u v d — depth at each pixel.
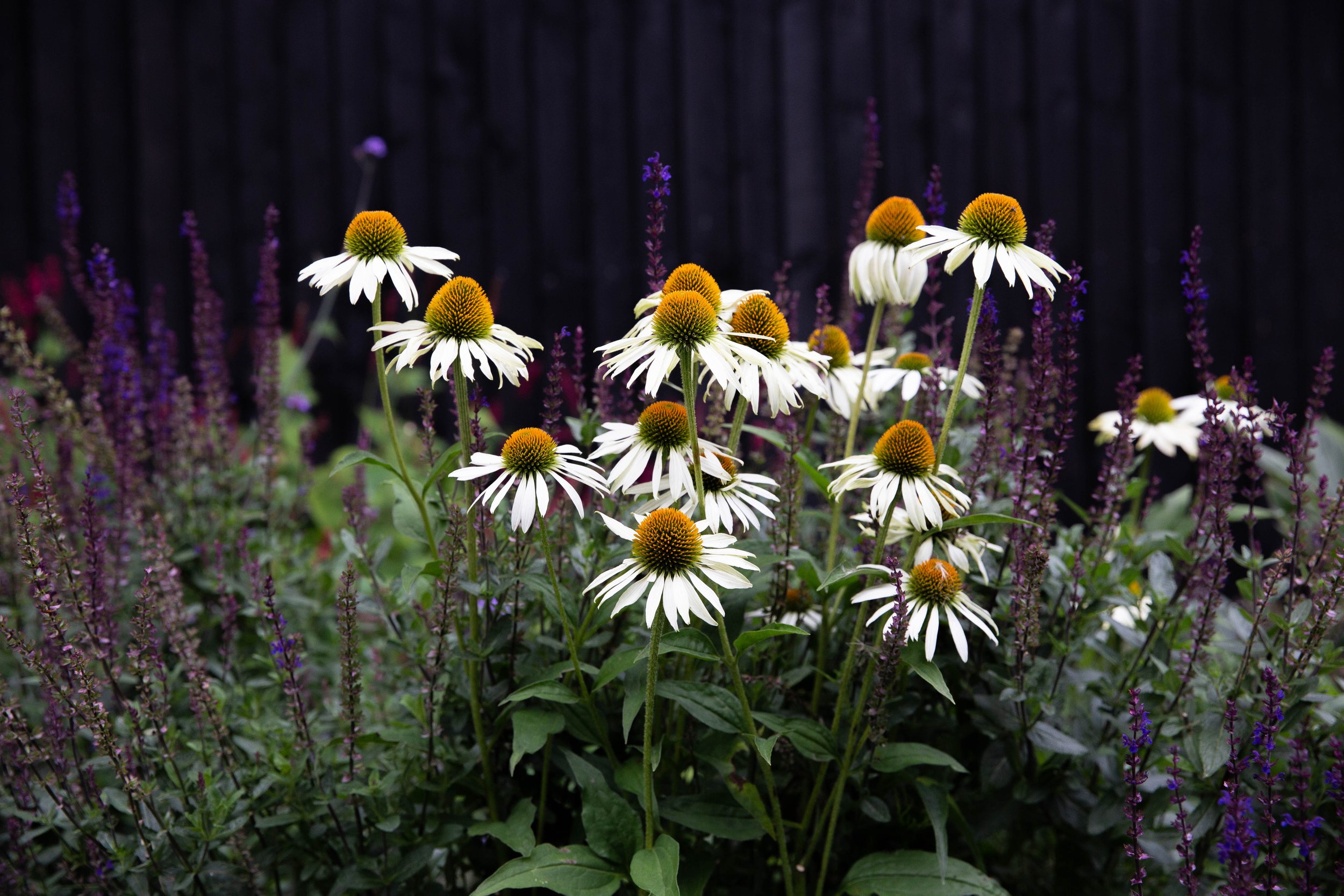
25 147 2.61
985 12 2.78
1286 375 2.85
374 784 1.43
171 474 1.74
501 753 1.48
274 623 1.45
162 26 2.65
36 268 2.58
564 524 1.49
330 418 2.72
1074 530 1.53
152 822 1.50
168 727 1.49
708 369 1.41
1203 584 1.49
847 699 1.40
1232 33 2.82
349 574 1.44
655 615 1.30
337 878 1.45
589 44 2.75
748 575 1.42
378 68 2.72
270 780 1.46
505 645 1.46
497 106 2.74
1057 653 1.49
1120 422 1.51
